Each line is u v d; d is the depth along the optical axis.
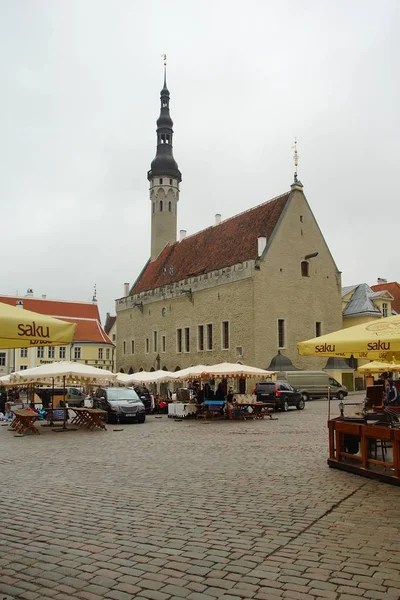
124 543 7.29
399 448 10.80
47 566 6.46
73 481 11.88
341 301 56.34
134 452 16.62
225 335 53.72
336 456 13.03
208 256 61.09
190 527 7.98
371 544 7.06
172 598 5.48
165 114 76.00
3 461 15.23
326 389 45.91
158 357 64.50
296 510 8.88
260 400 34.56
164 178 74.81
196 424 27.17
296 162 55.47
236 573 6.12
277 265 51.91
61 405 32.75
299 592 5.58
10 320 7.52
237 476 12.02
